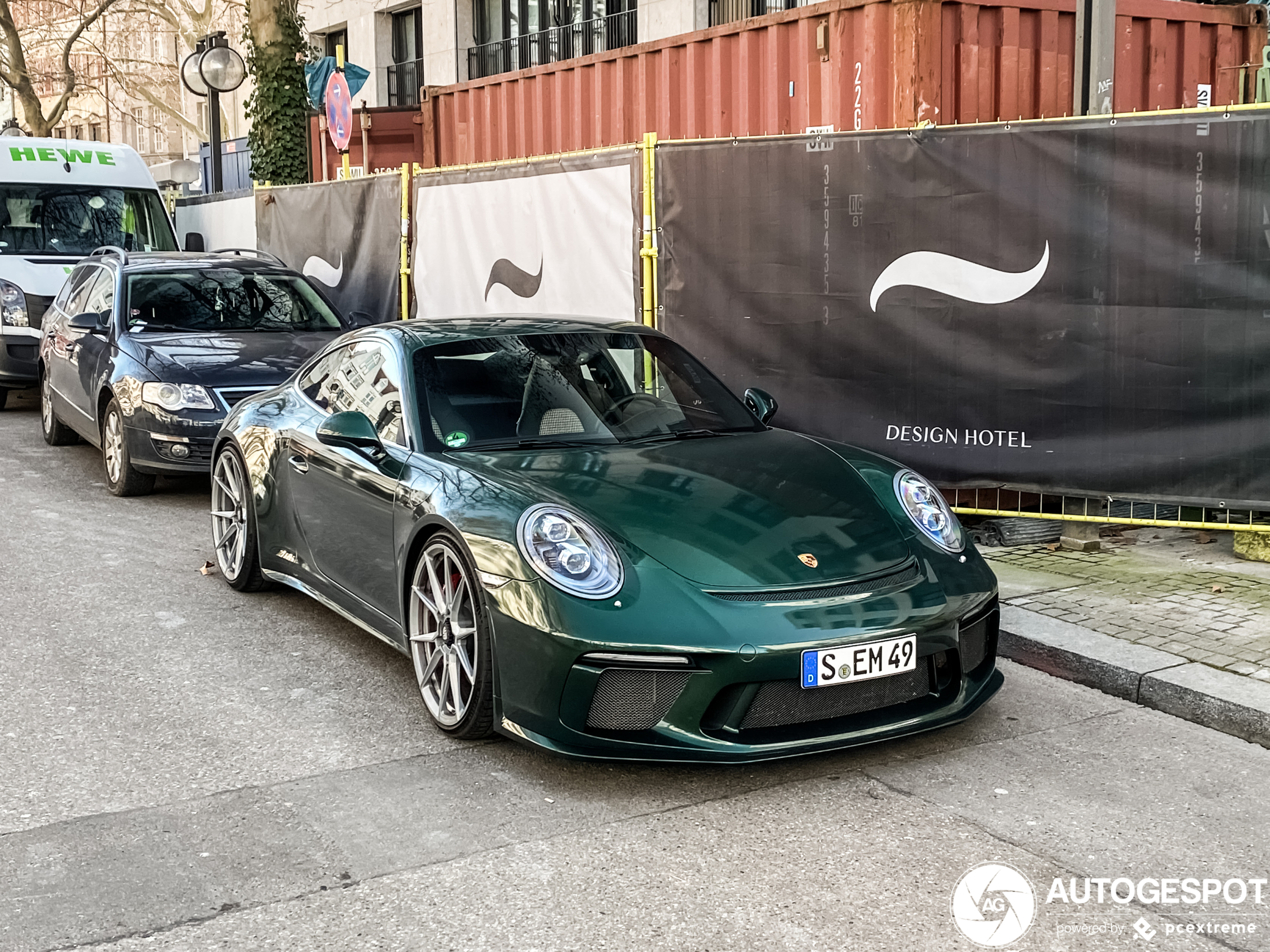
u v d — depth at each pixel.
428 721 4.50
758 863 3.39
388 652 5.32
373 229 10.95
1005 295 6.38
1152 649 4.93
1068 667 4.94
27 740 4.31
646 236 7.46
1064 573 6.12
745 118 8.77
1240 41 9.37
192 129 31.98
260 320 9.19
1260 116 5.72
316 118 15.27
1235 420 5.99
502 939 3.00
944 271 6.52
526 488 4.21
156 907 3.16
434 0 22.78
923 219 6.54
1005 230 6.34
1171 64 9.02
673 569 3.86
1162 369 6.09
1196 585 5.86
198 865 3.39
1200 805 3.78
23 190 12.93
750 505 4.22
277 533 5.76
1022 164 6.25
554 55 20.72
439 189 9.80
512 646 3.87
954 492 6.78
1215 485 6.07
